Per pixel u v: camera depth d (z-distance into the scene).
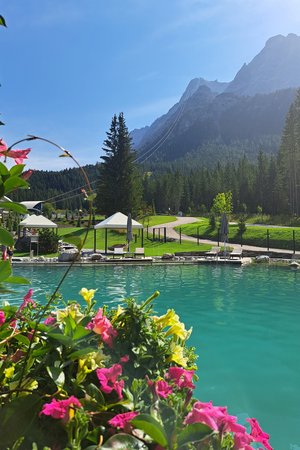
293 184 52.31
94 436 1.03
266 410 3.83
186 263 18.02
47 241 22.70
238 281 13.20
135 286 12.15
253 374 4.79
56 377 1.16
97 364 1.29
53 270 15.77
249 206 69.44
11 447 1.00
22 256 20.92
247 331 6.85
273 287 11.94
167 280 13.42
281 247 25.41
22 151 1.25
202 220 51.06
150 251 23.47
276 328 7.07
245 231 29.94
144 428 0.88
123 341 1.52
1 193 1.16
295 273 15.32
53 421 1.09
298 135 51.03
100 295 10.59
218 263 18.02
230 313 8.37
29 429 1.06
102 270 16.02
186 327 7.14
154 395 1.16
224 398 4.11
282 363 5.19
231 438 1.04
